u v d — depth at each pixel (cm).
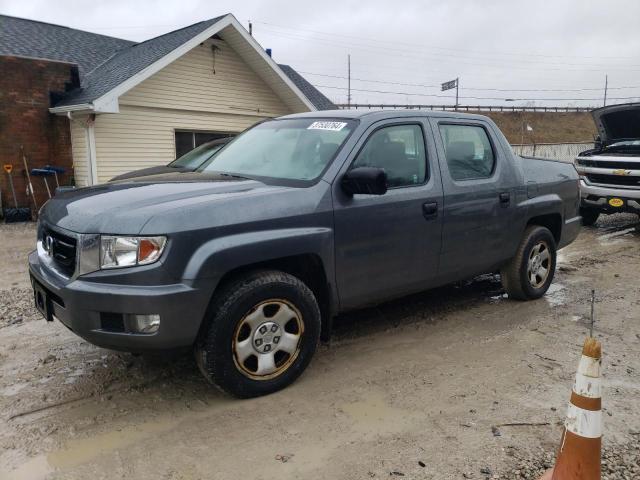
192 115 1468
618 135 1084
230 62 1523
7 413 332
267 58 1486
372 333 470
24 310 526
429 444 301
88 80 1389
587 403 236
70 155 1347
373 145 407
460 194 455
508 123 5972
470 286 619
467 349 436
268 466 281
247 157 444
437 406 344
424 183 434
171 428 317
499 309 538
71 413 333
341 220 375
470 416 331
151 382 374
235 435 309
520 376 388
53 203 375
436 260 445
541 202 544
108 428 316
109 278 304
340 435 310
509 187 506
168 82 1398
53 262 350
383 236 400
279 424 321
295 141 428
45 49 1508
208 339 325
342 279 383
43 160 1299
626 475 275
